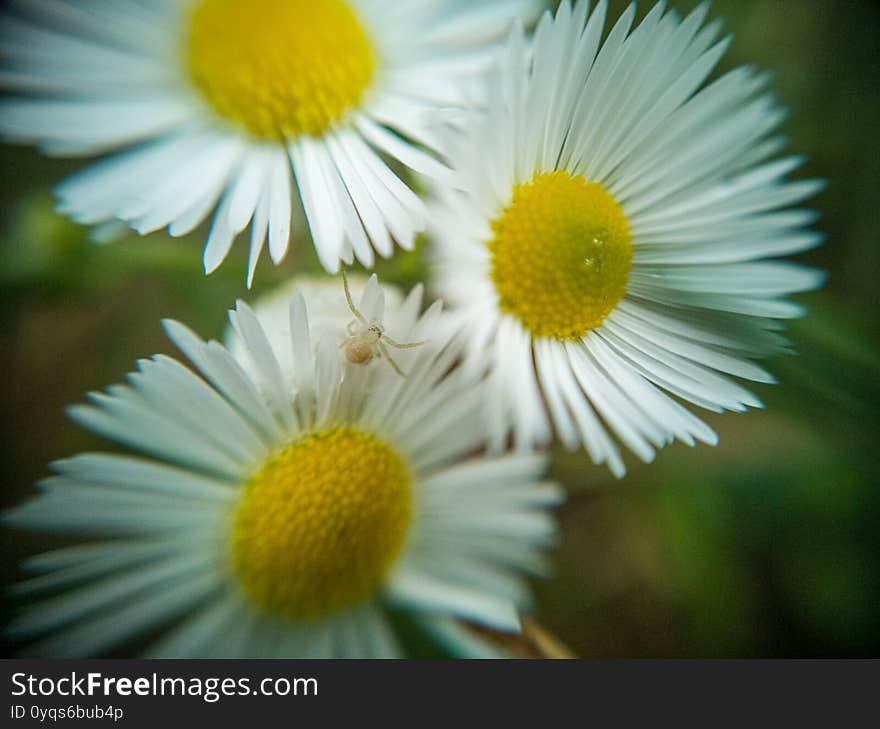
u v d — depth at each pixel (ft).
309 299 0.29
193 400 0.28
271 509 0.29
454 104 0.29
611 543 0.34
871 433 0.33
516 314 0.28
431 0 0.30
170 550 0.28
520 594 0.29
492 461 0.29
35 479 0.33
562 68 0.28
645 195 0.29
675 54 0.28
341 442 0.29
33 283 0.31
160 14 0.29
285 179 0.29
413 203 0.28
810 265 0.35
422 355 0.29
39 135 0.28
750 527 0.34
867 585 0.34
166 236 0.32
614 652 0.34
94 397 0.28
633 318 0.29
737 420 0.35
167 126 0.29
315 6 0.29
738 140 0.29
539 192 0.28
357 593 0.29
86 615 0.28
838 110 0.35
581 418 0.28
